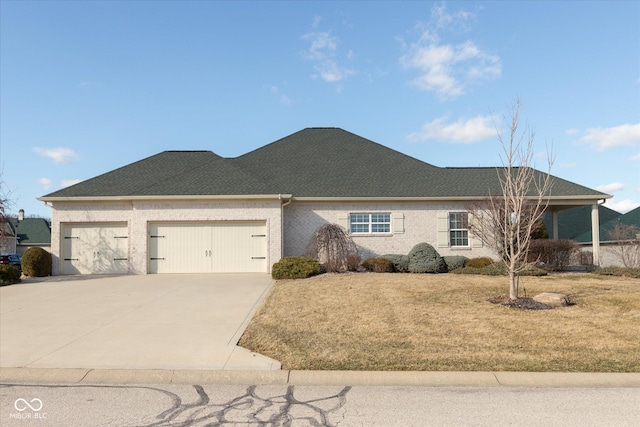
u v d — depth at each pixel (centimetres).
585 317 953
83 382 638
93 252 1958
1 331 906
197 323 960
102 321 991
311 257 1873
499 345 768
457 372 647
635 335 823
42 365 691
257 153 2447
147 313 1070
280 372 656
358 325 911
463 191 2102
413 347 761
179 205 1925
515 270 1126
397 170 2297
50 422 493
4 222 2477
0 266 1634
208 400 560
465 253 2080
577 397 564
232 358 717
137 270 1908
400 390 595
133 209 1928
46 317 1038
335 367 673
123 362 702
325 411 521
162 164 2294
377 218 2103
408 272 1891
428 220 2091
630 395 571
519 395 573
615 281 1478
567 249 1903
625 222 2708
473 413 513
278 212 1928
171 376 650
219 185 1986
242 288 1437
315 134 2628
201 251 1933
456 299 1150
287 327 905
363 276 1664
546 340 795
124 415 511
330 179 2203
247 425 482
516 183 1151
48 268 1889
